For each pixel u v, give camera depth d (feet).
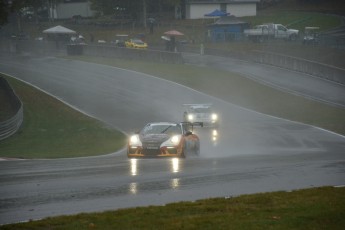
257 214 40.37
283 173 66.33
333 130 146.41
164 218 39.45
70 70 270.26
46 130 145.89
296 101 199.00
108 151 106.83
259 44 337.93
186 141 85.40
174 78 244.22
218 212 41.45
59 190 53.67
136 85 229.25
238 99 204.74
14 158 91.09
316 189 51.70
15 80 238.68
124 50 308.40
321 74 243.60
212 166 73.05
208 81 237.86
